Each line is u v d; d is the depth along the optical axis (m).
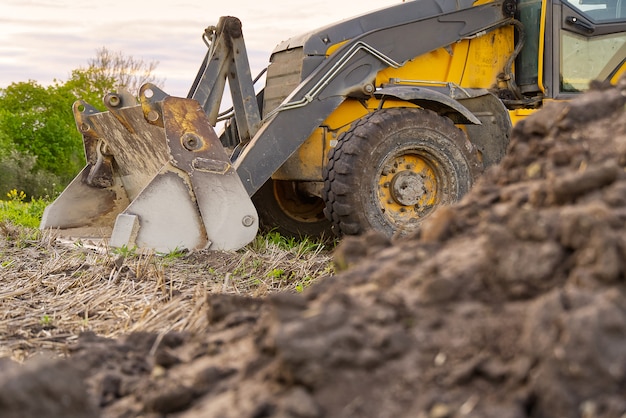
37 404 2.01
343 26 7.62
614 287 2.16
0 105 36.81
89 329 4.01
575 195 2.52
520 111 7.86
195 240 6.56
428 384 2.15
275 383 2.24
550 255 2.30
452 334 2.25
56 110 36.91
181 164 6.54
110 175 7.98
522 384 2.08
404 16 7.69
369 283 2.57
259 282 5.54
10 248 6.65
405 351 2.23
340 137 7.16
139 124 7.24
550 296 2.15
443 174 7.34
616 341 2.01
